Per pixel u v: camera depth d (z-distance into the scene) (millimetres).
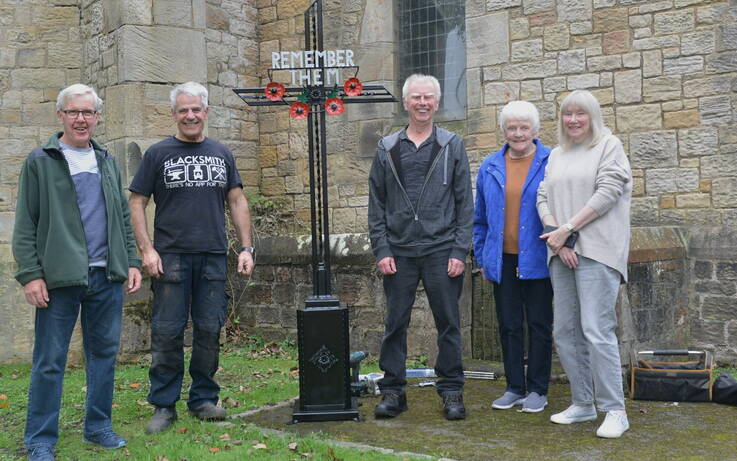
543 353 4297
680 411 4238
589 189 3822
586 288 3803
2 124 7797
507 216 4305
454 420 4141
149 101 6973
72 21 7961
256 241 7258
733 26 6137
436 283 4148
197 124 4086
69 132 3527
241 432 3930
